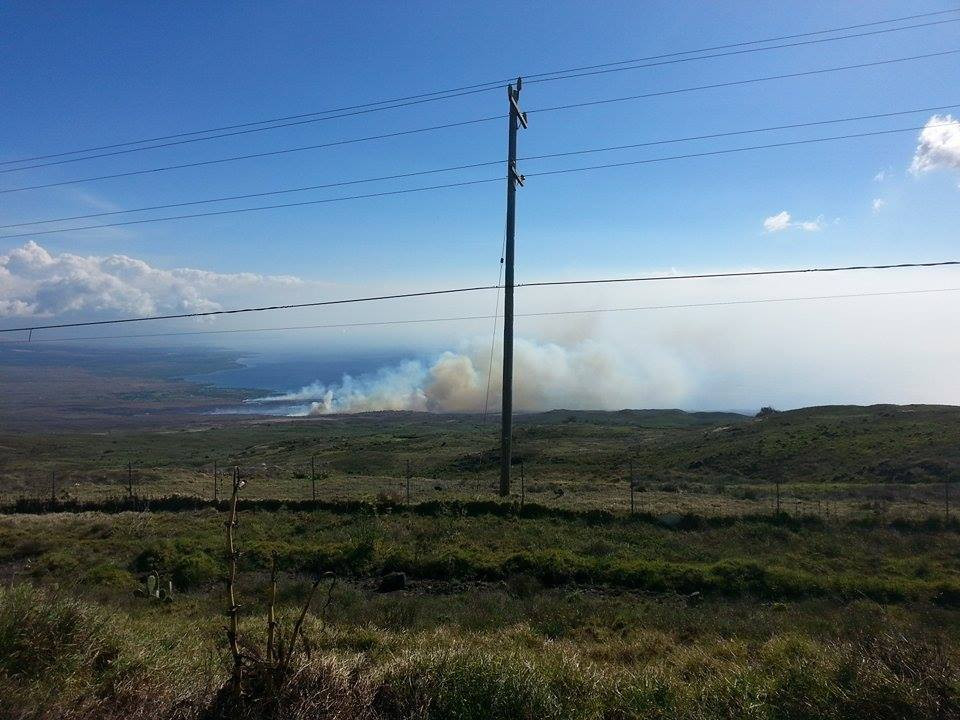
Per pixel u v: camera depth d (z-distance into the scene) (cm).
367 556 2028
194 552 2042
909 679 603
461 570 1923
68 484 3938
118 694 559
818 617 1335
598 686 640
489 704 571
